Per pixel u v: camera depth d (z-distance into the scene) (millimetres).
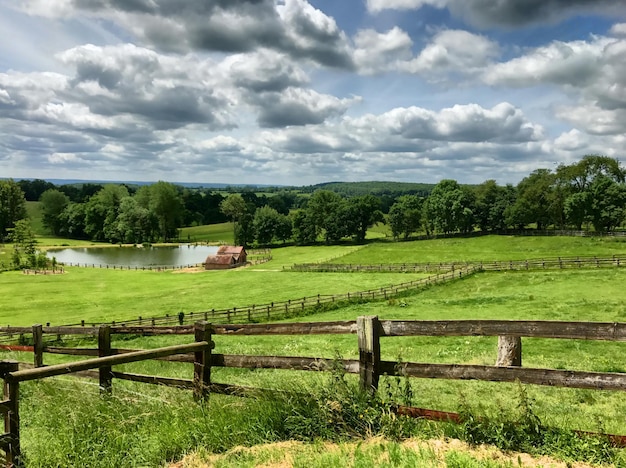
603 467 4117
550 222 93562
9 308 44750
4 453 4672
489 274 44812
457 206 97812
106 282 66125
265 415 5488
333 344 18844
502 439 4605
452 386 9914
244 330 6332
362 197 114938
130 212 140375
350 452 4676
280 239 123000
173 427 5445
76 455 4930
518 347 5492
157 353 5941
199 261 100750
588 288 33156
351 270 58844
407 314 28344
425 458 4379
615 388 4398
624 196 78500
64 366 5078
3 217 136500
